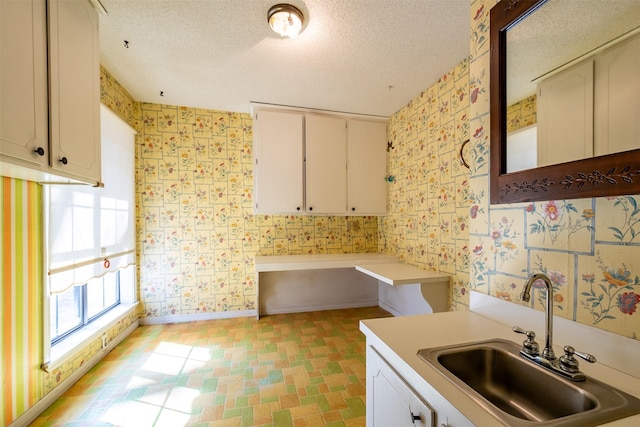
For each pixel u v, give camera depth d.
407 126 2.77
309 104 2.78
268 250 3.16
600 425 0.58
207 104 2.83
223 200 3.02
